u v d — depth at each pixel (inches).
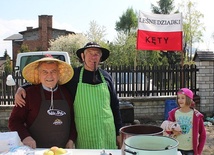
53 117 112.4
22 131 110.7
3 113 317.7
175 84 358.0
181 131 143.9
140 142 79.4
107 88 125.0
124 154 73.2
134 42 1040.8
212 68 352.2
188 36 984.9
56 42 1063.6
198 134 146.9
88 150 98.1
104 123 120.0
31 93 114.0
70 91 122.3
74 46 1034.1
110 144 121.7
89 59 123.6
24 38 1332.4
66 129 115.0
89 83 122.3
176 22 354.9
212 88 352.8
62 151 90.6
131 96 350.0
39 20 1278.3
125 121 227.0
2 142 94.3
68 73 120.0
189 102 147.0
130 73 349.1
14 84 306.0
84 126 119.3
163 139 78.7
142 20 354.0
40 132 112.2
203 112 351.3
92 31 1180.5
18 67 329.1
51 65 113.6
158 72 354.9
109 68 346.3
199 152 147.7
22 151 89.7
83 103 119.4
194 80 358.0
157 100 345.1
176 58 1011.9
